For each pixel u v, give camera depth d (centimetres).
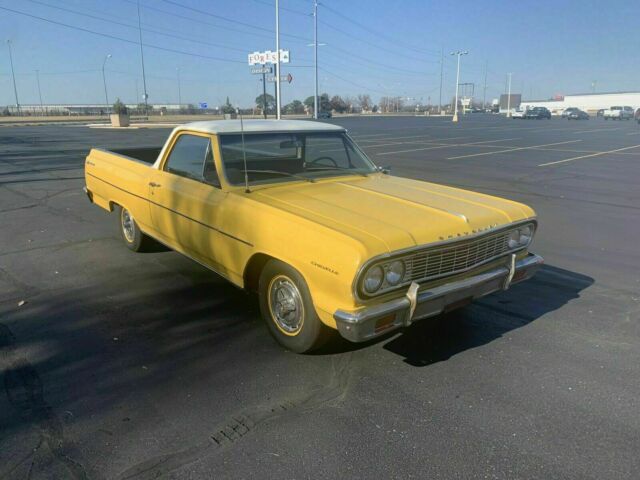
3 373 334
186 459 254
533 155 1855
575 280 523
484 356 363
